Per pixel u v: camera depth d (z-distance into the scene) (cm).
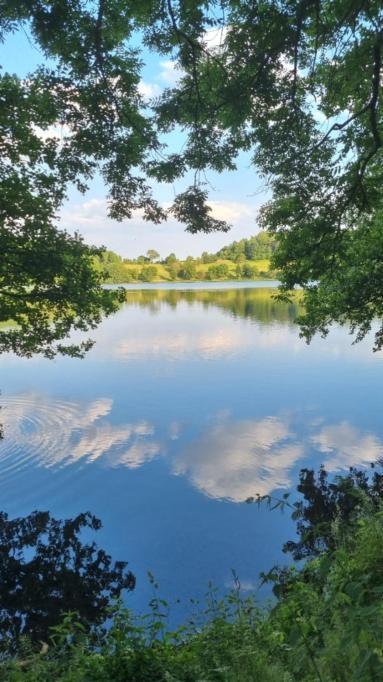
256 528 1007
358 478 1244
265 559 874
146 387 2348
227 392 2225
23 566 931
